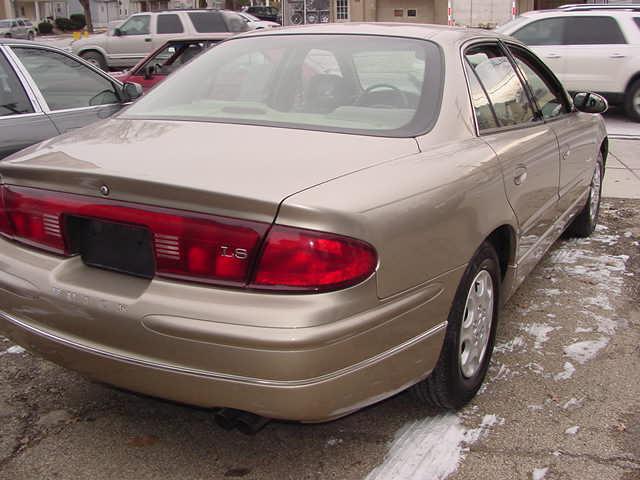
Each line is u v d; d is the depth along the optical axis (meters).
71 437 2.96
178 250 2.32
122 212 2.42
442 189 2.64
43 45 5.21
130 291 2.42
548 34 11.77
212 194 2.25
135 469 2.75
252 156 2.57
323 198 2.27
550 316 4.14
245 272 2.25
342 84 3.24
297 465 2.77
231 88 3.40
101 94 5.55
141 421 3.09
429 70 3.20
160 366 2.35
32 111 4.95
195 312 2.26
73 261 2.60
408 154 2.74
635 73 11.34
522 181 3.39
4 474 2.71
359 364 2.35
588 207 5.45
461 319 2.88
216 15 18.25
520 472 2.71
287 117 3.06
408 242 2.46
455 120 3.06
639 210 6.53
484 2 20.19
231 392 2.28
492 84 3.55
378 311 2.37
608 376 3.45
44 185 2.62
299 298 2.22
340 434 2.97
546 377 3.43
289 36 3.63
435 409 3.12
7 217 2.77
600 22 11.52
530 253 3.76
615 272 4.88
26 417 3.10
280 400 2.24
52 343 2.59
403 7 25.73
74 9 79.31
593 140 4.96
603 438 2.94
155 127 3.05
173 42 11.24
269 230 2.23
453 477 2.69
